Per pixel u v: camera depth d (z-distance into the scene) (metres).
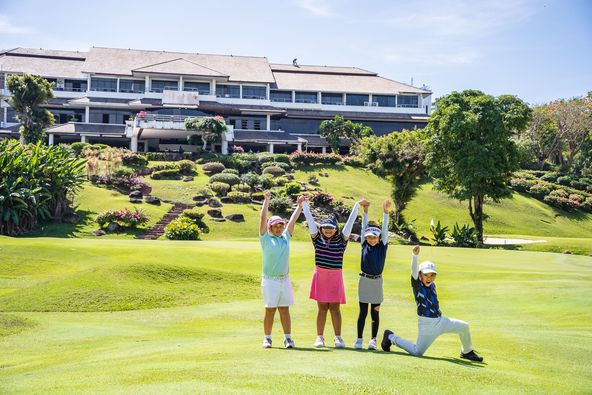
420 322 9.48
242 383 6.95
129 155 65.19
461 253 35.00
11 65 89.31
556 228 66.25
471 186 50.84
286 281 10.15
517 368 8.99
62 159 48.41
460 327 9.38
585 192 79.00
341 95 96.88
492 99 52.38
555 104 99.50
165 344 11.23
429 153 54.38
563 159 110.06
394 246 38.09
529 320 14.52
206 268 22.42
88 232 46.34
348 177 71.38
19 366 9.55
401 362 8.44
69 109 86.50
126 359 9.21
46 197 46.84
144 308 17.14
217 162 67.94
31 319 14.56
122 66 90.12
